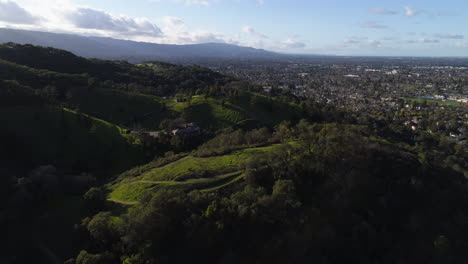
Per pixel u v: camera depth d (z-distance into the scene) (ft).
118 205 201.36
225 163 243.19
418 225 201.57
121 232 165.07
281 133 331.36
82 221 187.21
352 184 205.05
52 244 177.78
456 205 224.94
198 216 162.61
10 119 289.74
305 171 208.23
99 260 150.30
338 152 224.74
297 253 162.81
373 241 184.34
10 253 171.63
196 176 220.84
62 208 210.38
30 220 194.90
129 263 145.89
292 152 233.14
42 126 306.55
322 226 180.75
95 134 333.01
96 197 207.31
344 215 192.03
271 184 200.85
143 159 328.08
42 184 224.53
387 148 256.52
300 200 190.60
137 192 211.00
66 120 331.16
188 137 376.48
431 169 244.63
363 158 223.92
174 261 151.74
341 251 178.50
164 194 172.24
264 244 159.74
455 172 268.21
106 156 315.78
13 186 209.87
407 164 234.79
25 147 275.59
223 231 159.02
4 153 258.78
